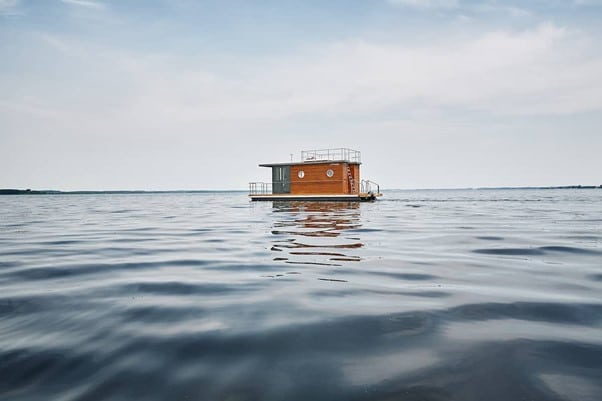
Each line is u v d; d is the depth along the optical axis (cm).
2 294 484
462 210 2638
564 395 235
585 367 270
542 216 2006
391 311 403
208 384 254
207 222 1791
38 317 394
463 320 373
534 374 261
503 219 1784
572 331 341
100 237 1176
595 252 800
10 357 296
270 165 3350
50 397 240
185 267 668
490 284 524
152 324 370
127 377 265
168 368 277
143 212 2980
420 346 311
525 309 406
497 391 241
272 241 1015
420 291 486
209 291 495
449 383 252
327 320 376
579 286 509
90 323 374
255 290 498
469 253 795
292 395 240
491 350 301
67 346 317
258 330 351
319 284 529
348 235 1127
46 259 759
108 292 494
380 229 1291
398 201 4775
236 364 284
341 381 257
